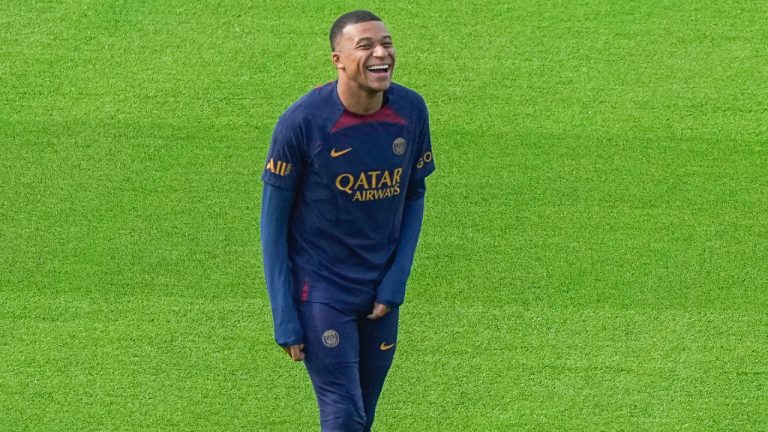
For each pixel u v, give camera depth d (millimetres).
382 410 19547
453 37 28266
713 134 25906
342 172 15391
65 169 24656
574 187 24531
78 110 26062
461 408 19609
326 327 16234
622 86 27094
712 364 20547
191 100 26391
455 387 20016
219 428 19141
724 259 22891
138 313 21406
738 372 20406
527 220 23734
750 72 27516
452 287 22125
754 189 24578
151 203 23906
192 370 20234
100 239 23062
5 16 28453
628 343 20969
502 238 23297
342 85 15047
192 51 27656
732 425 19391
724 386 20125
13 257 22578
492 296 21953
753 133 25922
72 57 27438
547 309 21688
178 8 28844
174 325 21156
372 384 17734
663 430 19281
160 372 20172
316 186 15594
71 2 28906
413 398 19797
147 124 25766
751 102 26719
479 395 19859
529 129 25906
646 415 19547
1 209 23688
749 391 20016
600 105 26562
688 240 23344
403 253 16500
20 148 25094
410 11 28953
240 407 19562
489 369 20391
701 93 26922
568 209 24000
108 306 21531
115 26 28281
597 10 29141
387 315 16859
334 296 16203
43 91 26516
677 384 20141
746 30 28672
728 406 19734
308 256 16234
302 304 16359
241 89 26703
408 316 21453
